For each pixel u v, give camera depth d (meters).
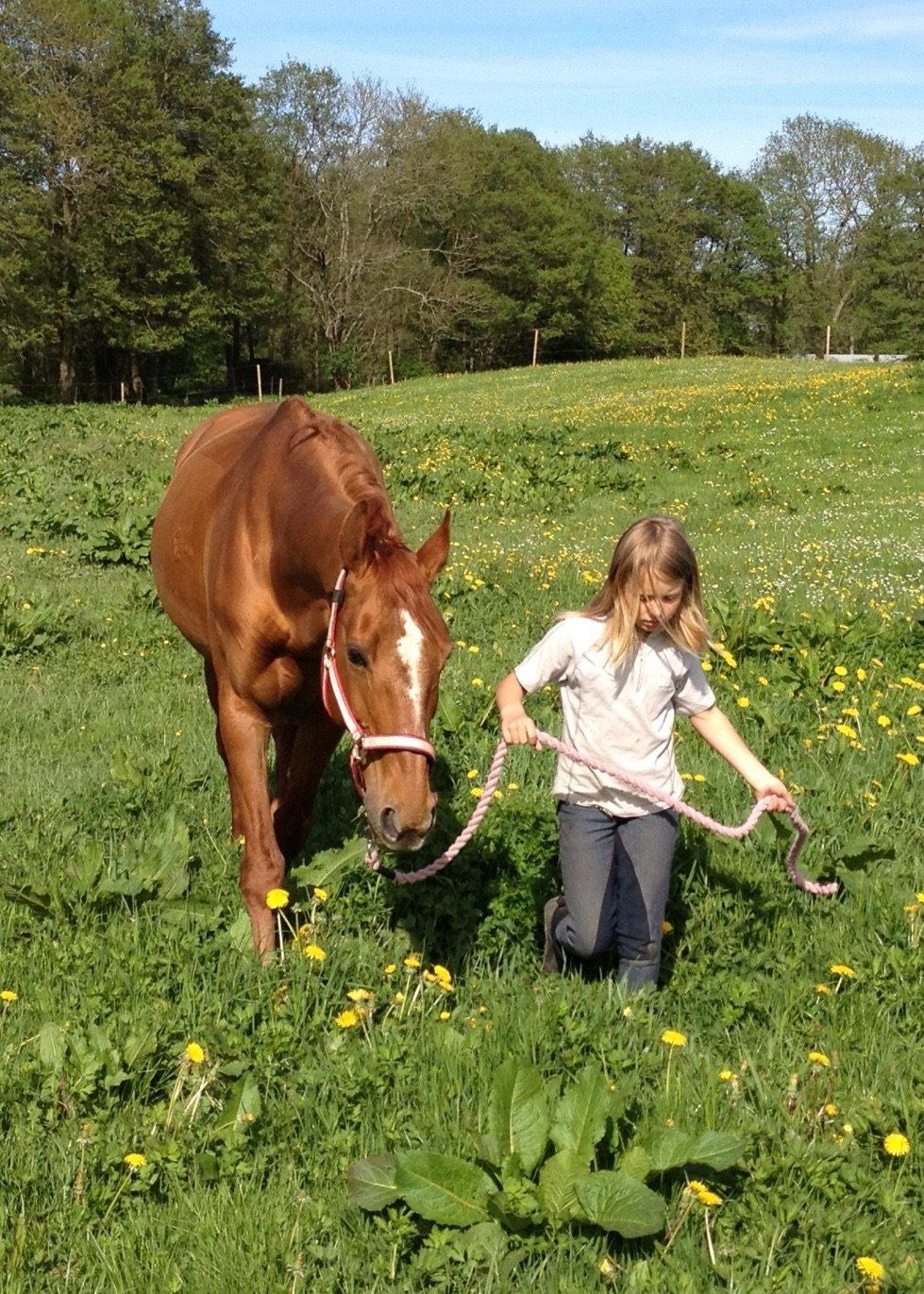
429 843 4.55
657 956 3.89
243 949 3.95
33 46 48.66
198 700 7.21
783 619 8.34
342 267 64.69
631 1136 3.02
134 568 11.58
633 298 82.88
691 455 20.17
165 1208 2.81
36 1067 3.18
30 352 56.53
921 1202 2.91
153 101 51.50
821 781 5.61
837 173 87.12
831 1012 3.70
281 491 4.05
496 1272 2.62
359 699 3.34
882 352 85.19
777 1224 2.76
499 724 6.39
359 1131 3.10
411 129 64.06
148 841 4.76
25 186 46.91
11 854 4.78
